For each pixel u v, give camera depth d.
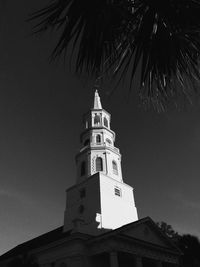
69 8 3.28
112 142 43.62
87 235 29.23
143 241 30.41
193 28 3.29
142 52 3.50
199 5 3.20
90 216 33.69
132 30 3.44
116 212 34.84
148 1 3.41
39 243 38.12
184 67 3.52
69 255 28.25
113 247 27.09
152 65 3.58
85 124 46.41
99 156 39.56
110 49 3.51
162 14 3.38
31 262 25.42
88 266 27.70
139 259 29.22
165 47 3.52
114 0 3.39
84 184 37.53
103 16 3.38
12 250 45.56
